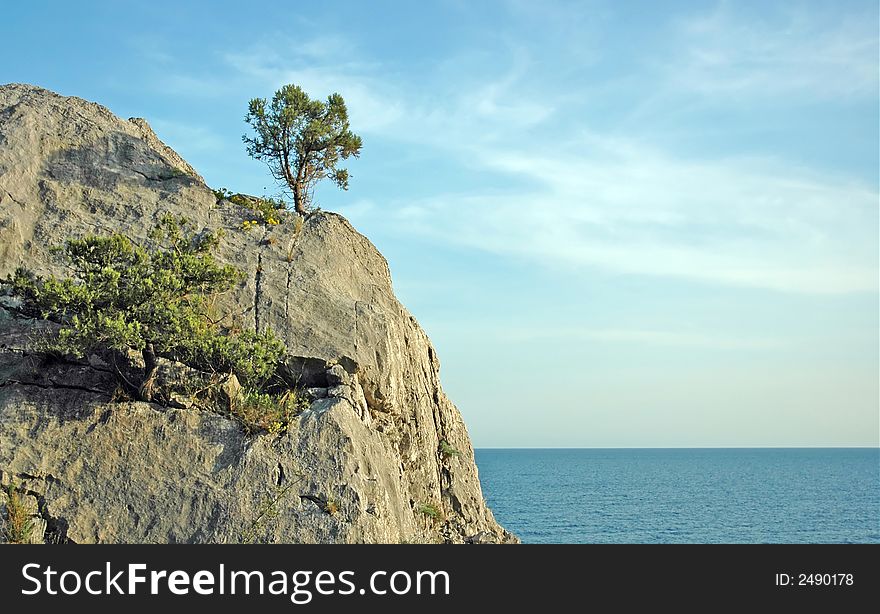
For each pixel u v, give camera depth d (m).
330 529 19.97
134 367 22.69
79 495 20.11
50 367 22.52
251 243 28.17
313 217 30.39
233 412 22.25
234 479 20.70
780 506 107.56
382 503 21.88
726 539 71.38
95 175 28.95
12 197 26.97
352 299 27.59
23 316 23.62
